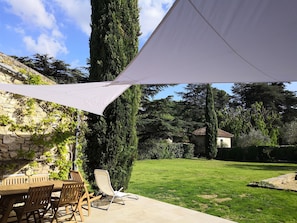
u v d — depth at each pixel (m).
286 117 29.55
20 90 4.76
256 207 6.61
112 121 7.21
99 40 7.28
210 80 4.29
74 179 5.85
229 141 27.16
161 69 3.66
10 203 4.12
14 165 6.73
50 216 5.34
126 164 7.48
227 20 2.37
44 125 7.40
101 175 6.14
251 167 16.56
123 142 7.29
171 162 19.88
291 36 2.55
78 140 8.02
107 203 6.57
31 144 7.12
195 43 2.83
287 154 20.11
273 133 24.41
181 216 5.50
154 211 5.86
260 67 3.48
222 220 5.27
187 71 3.76
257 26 2.42
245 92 33.00
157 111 21.39
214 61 3.33
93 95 5.14
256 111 27.97
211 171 14.31
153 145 22.12
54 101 5.50
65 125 7.83
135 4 7.62
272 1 2.06
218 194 8.28
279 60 3.18
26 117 7.07
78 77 19.73
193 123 26.80
